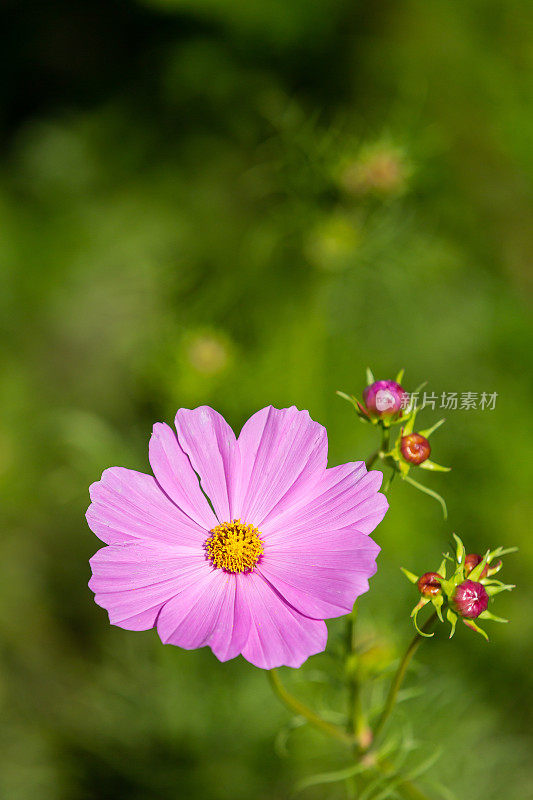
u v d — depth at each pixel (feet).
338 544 2.46
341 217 3.48
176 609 2.45
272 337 3.51
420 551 3.18
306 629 2.43
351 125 4.05
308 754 3.07
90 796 3.13
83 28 4.53
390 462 2.51
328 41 4.13
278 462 2.52
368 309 3.58
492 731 3.08
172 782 3.11
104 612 3.45
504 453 3.35
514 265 3.81
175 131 4.37
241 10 4.02
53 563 3.59
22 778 3.13
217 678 3.12
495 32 4.03
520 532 3.24
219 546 2.48
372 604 3.13
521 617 3.14
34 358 4.05
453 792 3.04
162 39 4.40
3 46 4.57
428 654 3.09
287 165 3.58
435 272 3.63
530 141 3.89
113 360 3.98
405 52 4.09
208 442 2.52
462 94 4.00
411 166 3.40
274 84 4.17
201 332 3.28
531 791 3.05
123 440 3.50
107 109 4.50
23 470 3.69
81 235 4.27
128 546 2.47
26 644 3.39
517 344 3.61
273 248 3.75
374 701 2.76
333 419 3.31
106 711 3.17
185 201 4.25
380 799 2.61
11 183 4.44
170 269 4.09
